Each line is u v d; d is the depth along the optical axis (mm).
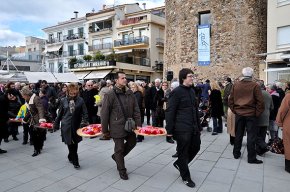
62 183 5176
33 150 7668
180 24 21578
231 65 19406
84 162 6477
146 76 37344
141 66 35625
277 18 18375
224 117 12414
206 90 12281
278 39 18484
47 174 5668
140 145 8133
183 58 21422
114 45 39250
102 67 33469
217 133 9625
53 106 11633
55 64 48250
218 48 19812
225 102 9328
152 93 10320
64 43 46938
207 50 20078
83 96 9961
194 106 5094
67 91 6070
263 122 6812
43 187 4992
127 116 5461
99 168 6035
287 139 5668
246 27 19203
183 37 21375
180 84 5129
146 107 10844
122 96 5484
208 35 19984
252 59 19250
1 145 8297
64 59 46781
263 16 20156
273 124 8141
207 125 10102
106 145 8156
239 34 19266
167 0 22922
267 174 5543
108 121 5430
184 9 21250
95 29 42719
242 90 6285
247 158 6426
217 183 5086
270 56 18594
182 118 4945
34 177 5500
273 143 7277
